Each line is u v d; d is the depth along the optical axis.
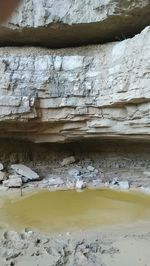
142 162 16.67
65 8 11.46
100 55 12.05
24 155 16.92
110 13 10.73
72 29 11.99
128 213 10.23
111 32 12.02
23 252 7.09
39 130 13.94
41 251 7.15
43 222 9.46
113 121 12.15
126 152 17.59
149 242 7.60
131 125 11.62
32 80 12.51
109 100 11.60
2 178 14.34
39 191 13.31
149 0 9.84
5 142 16.58
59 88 12.52
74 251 7.19
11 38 13.02
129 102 11.02
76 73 12.32
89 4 11.15
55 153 17.73
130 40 10.74
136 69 10.34
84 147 18.27
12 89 12.50
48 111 12.91
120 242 7.66
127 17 10.82
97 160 17.61
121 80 10.96
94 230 8.67
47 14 11.59
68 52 12.86
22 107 12.53
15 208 10.99
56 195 12.69
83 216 10.02
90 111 12.44
